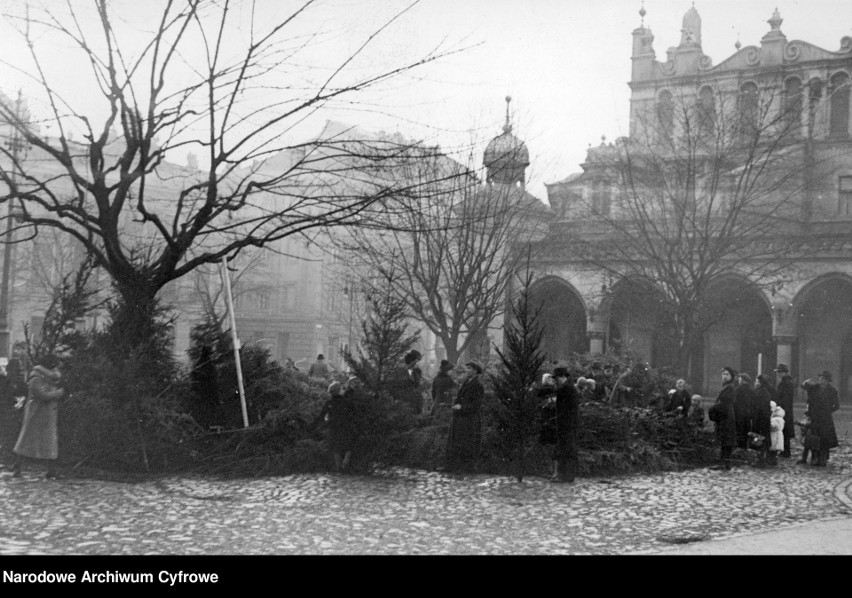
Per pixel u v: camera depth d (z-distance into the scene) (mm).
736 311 46906
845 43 51344
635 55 56875
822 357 45125
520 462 13656
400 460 14703
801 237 40875
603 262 38312
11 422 14477
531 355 14219
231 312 15000
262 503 10672
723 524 10438
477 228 29391
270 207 49906
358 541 8602
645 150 46312
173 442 13680
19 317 55375
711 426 22797
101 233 14688
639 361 23094
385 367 14578
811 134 46812
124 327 14508
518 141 28859
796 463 18844
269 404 15086
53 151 14508
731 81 53594
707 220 29406
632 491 13156
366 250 26828
